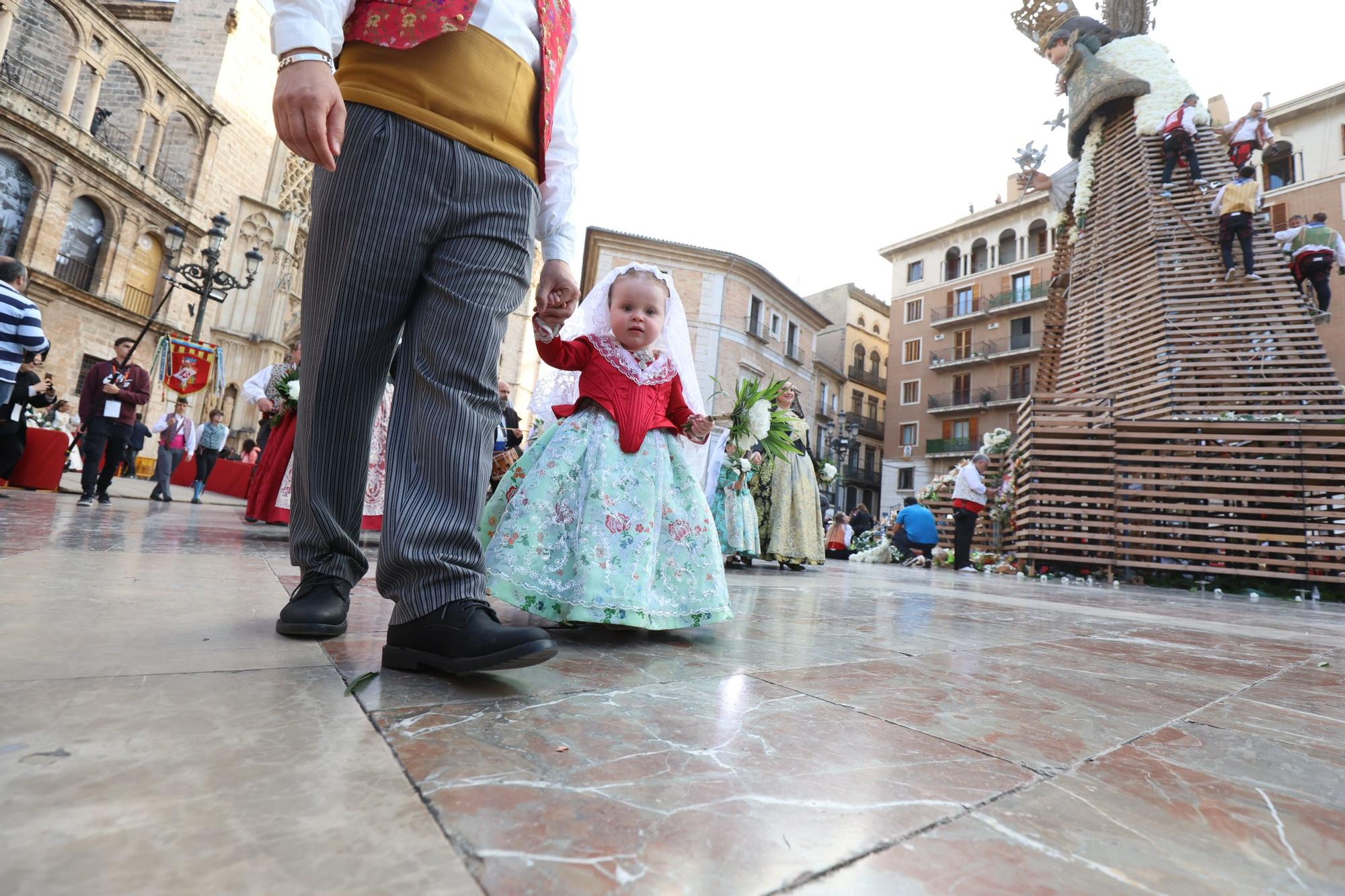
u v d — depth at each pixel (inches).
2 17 663.8
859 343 1499.8
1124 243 451.2
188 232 840.9
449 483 50.1
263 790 26.6
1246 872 26.1
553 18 60.5
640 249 991.0
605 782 30.6
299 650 51.0
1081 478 355.9
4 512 151.8
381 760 31.0
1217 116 884.6
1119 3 484.4
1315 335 371.2
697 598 75.0
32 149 670.5
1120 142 469.4
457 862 22.5
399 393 53.0
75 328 720.3
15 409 216.7
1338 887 25.1
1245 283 394.0
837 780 33.1
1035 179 552.4
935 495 535.8
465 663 45.3
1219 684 67.4
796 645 74.4
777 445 131.9
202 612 62.1
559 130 64.6
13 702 34.0
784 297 1141.1
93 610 58.5
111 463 247.3
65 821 22.9
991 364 1217.4
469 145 52.6
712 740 38.0
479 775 30.1
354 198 50.3
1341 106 834.8
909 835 27.5
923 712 47.4
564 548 70.7
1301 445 320.5
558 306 66.2
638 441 75.1
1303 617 174.4
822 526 234.1
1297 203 849.5
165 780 26.7
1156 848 27.8
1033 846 27.3
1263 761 41.1
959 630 97.2
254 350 919.0
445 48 52.4
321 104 43.3
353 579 59.7
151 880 19.9
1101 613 143.4
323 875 21.0
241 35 909.8
